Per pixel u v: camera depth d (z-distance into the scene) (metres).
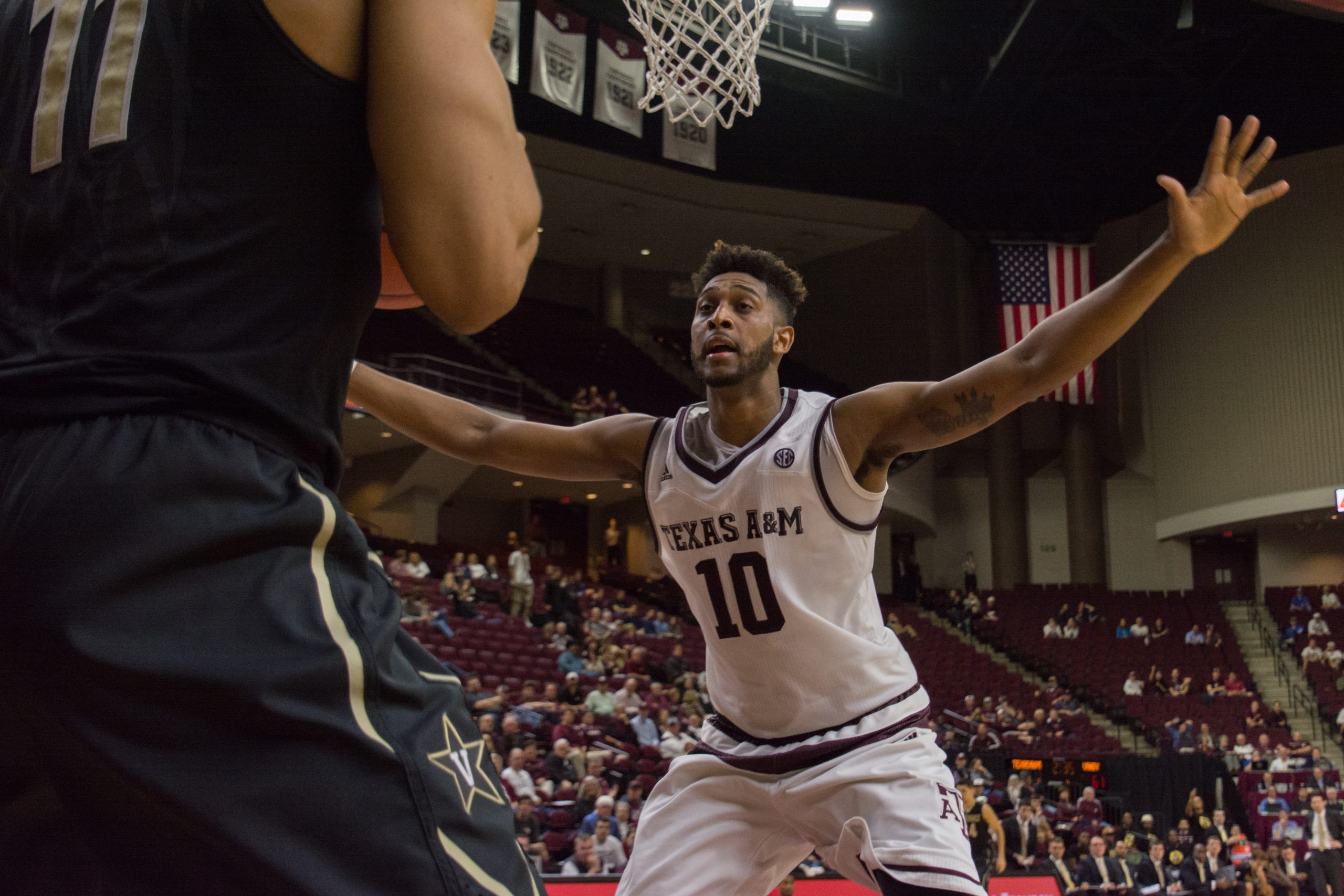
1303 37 20.23
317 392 1.03
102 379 0.92
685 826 2.45
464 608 14.70
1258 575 24.77
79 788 0.89
